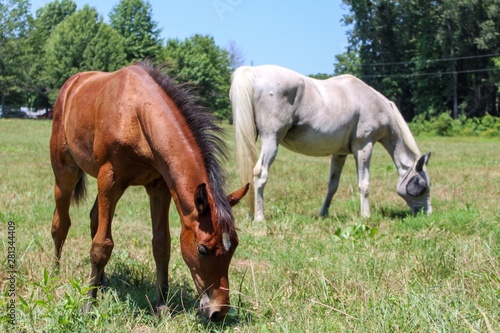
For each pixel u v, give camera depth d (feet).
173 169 13.93
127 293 16.70
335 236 24.11
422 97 177.58
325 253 21.57
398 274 17.21
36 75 209.67
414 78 180.86
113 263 19.39
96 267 15.12
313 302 14.88
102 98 15.60
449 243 20.92
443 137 140.77
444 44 167.32
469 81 174.70
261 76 27.71
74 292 14.48
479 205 32.35
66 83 19.08
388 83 184.75
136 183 15.74
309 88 28.60
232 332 13.80
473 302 14.15
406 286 15.74
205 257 12.79
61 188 18.76
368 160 30.55
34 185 38.11
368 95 30.48
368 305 14.58
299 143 29.40
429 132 148.87
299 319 14.05
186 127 14.28
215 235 12.71
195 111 14.61
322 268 18.84
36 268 18.30
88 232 24.85
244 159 27.45
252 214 28.40
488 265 17.34
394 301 14.70
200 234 12.86
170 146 14.06
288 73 28.09
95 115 15.70
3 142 79.20
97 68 201.57
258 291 16.39
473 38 167.12
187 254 13.20
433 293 14.88
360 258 19.98
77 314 13.30
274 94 27.55
